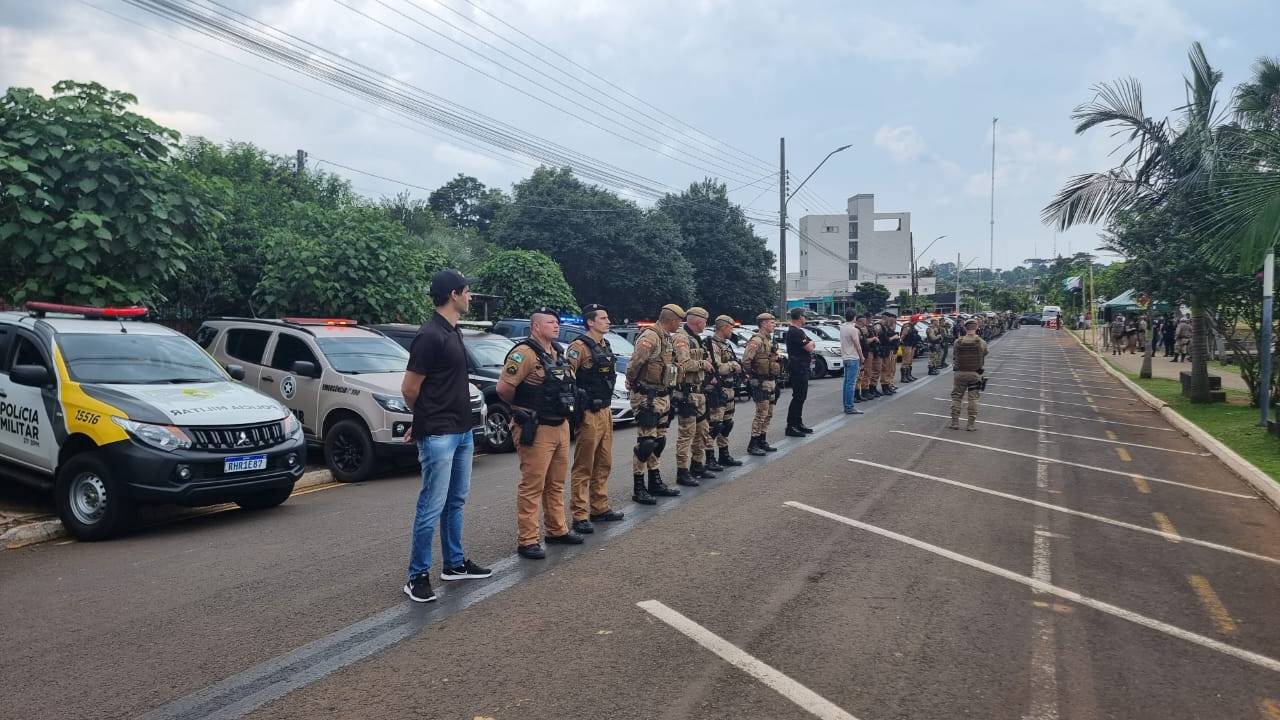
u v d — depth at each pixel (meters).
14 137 9.10
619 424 13.75
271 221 17.59
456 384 5.22
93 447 6.85
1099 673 4.15
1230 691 3.97
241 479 6.97
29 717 3.63
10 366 7.61
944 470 9.46
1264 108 13.58
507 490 8.52
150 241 9.81
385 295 14.55
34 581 5.56
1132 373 24.17
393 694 3.84
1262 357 12.23
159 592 5.30
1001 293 103.81
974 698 3.86
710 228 45.84
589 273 36.59
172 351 8.05
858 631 4.64
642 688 3.91
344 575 5.64
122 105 10.09
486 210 64.56
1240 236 10.23
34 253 9.33
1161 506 7.87
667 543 6.39
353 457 9.37
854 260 102.12
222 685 3.94
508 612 4.90
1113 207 15.88
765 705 3.76
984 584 5.49
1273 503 7.94
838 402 16.86
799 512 7.41
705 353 8.78
